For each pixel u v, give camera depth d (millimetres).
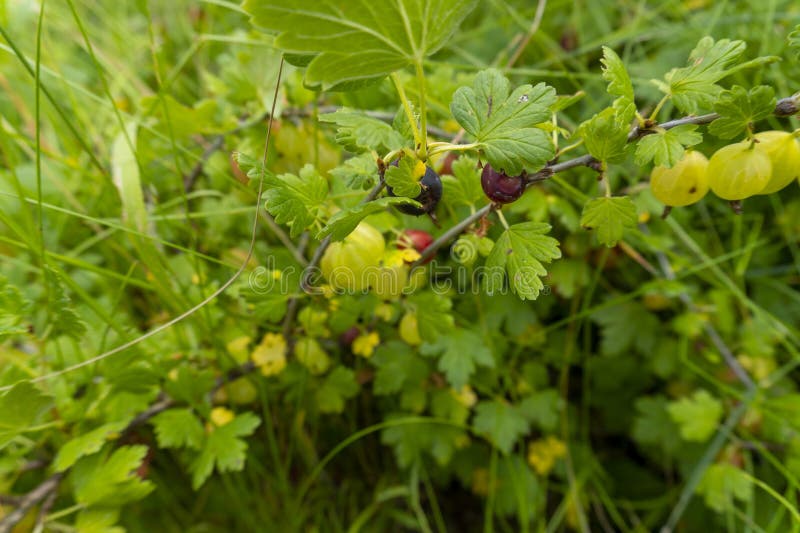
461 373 348
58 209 290
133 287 406
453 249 295
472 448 426
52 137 450
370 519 447
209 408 335
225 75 359
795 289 457
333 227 228
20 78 461
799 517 327
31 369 330
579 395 470
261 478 423
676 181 250
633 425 451
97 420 325
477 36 492
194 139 395
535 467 417
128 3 566
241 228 388
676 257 396
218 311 345
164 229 380
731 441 409
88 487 301
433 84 346
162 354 344
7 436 290
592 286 394
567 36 490
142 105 361
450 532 472
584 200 380
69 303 292
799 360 413
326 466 442
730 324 418
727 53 239
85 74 499
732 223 444
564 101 257
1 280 276
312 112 347
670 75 245
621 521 414
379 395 413
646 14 463
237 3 472
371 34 202
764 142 234
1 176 393
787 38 234
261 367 350
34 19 478
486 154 232
